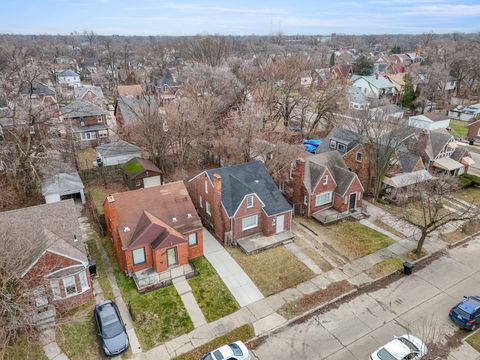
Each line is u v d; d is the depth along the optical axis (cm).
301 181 3531
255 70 7288
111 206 2578
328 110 5831
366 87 8756
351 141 4341
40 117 4191
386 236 3341
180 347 2133
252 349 2150
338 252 3075
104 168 4316
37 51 11325
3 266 1909
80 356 2055
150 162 4469
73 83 11088
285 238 3178
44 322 2214
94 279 2644
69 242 2480
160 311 2377
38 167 3794
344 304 2514
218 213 3084
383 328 2316
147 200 2848
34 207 2648
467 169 4878
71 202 2792
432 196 3123
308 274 2786
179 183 3038
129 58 15238
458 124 7338
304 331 2283
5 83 4788
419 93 7806
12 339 2036
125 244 2572
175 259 2759
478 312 2297
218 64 8688
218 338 2192
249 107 4897
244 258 2947
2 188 3700
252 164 3450
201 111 4697
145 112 4600
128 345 2114
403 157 4378
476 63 9300
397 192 4000
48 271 2233
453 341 2227
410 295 2614
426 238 3312
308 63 8325
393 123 3944
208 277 2702
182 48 15388
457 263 2997
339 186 3666
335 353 2128
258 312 2411
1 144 3741
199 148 4728
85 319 2294
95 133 5622
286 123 5888
